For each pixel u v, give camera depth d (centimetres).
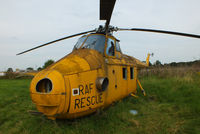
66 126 292
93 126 286
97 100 307
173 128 302
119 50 483
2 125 328
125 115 358
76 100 265
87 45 386
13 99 566
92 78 300
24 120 344
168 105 462
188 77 796
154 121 341
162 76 1086
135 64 594
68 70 269
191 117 362
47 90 266
